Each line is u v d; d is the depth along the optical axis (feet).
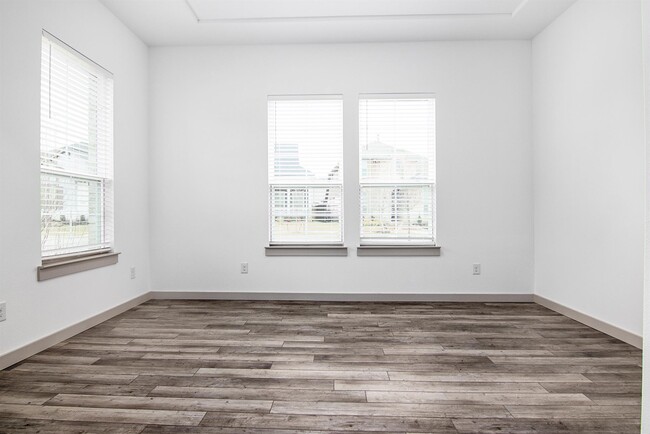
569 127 11.30
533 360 8.02
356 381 7.01
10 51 7.79
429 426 5.53
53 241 9.27
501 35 13.15
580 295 10.87
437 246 13.50
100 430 5.41
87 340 9.30
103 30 11.11
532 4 11.12
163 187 13.82
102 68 11.06
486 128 13.51
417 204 13.73
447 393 6.54
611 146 9.58
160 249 13.84
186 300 13.64
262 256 13.78
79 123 10.17
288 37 13.24
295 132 13.79
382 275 13.62
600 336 9.59
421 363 7.86
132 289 12.69
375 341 9.25
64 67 9.58
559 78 11.78
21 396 6.41
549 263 12.47
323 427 5.50
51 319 8.94
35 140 8.43
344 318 11.32
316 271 13.70
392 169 13.71
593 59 10.23
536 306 12.78
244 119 13.78
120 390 6.64
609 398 6.36
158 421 5.65
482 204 13.55
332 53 13.67
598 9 10.03
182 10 11.48
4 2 7.65
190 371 7.45
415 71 13.56
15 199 7.91
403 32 12.92
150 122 13.80
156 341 9.25
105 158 11.43
